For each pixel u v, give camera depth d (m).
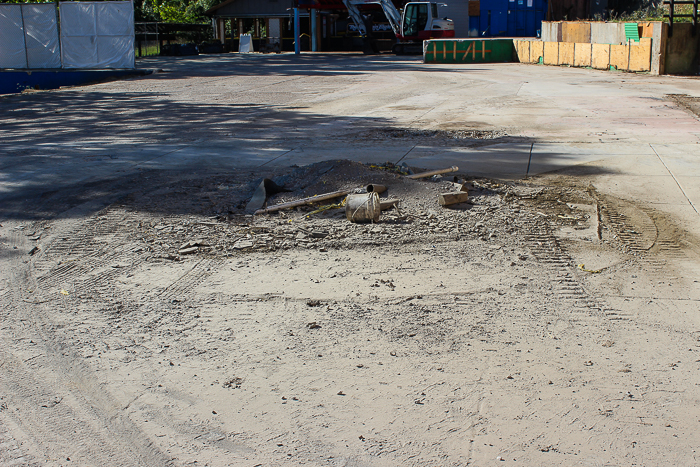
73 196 8.05
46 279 5.46
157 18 59.75
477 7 51.06
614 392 3.70
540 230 6.73
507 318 4.69
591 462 3.10
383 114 16.19
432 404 3.58
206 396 3.68
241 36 54.75
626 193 8.21
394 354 4.14
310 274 5.57
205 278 5.49
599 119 14.58
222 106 18.38
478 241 6.41
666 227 6.89
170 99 20.42
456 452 3.17
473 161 10.06
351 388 3.74
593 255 6.05
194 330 4.52
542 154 10.64
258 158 10.44
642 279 5.48
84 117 16.38
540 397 3.65
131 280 5.44
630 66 27.98
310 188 7.74
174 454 3.17
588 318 4.70
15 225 6.93
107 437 3.31
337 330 4.50
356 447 3.21
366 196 6.96
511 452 3.17
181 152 11.08
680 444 3.23
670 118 14.48
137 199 7.85
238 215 7.18
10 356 4.14
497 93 20.58
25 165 9.99
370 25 47.50
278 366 4.01
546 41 35.97
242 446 3.23
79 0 31.30
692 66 26.41
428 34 44.47
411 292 5.18
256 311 4.83
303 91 22.30
